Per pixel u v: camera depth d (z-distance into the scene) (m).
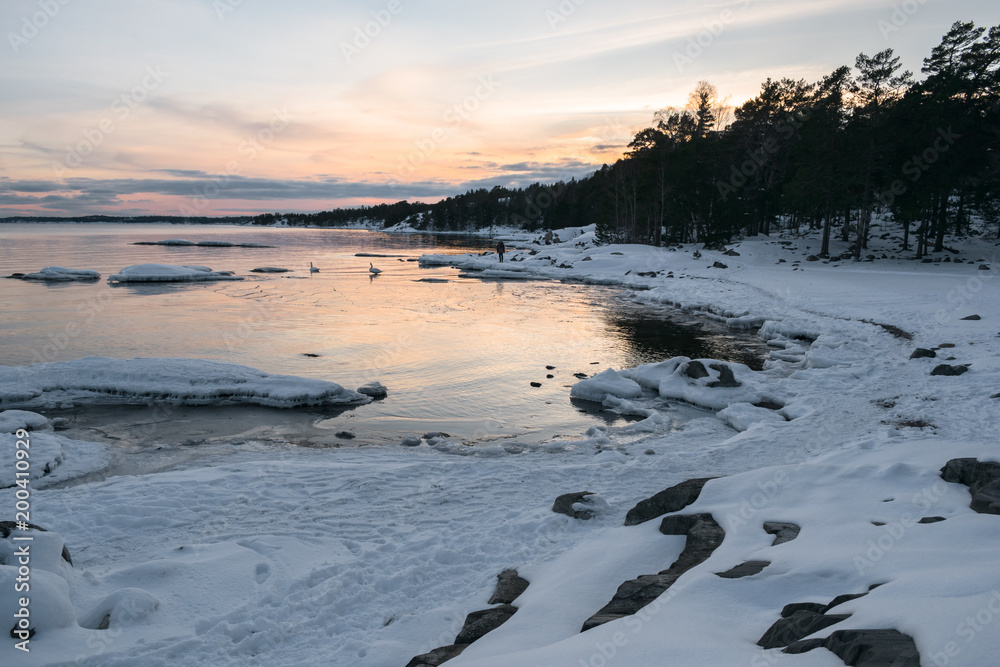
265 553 7.28
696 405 15.87
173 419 14.60
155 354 21.59
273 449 12.55
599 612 5.10
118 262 65.56
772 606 4.64
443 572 6.78
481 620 5.33
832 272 41.91
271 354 21.80
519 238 135.88
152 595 5.85
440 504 8.96
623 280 47.03
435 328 27.48
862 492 7.12
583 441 12.90
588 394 16.88
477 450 12.40
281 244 114.44
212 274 49.97
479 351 22.78
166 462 11.70
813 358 19.12
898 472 7.63
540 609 5.36
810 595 4.67
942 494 6.71
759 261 49.50
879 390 14.93
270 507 8.87
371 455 12.11
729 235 57.62
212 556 7.04
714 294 36.25
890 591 4.09
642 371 18.34
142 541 7.75
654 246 61.84
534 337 25.64
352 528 8.09
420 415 15.30
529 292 41.97
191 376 16.98
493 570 6.76
